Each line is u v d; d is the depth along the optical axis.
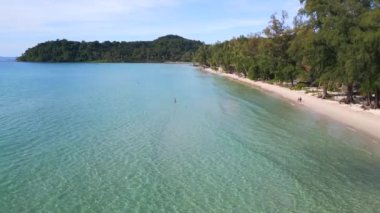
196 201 25.20
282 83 102.69
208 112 57.88
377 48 50.00
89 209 23.91
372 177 29.55
